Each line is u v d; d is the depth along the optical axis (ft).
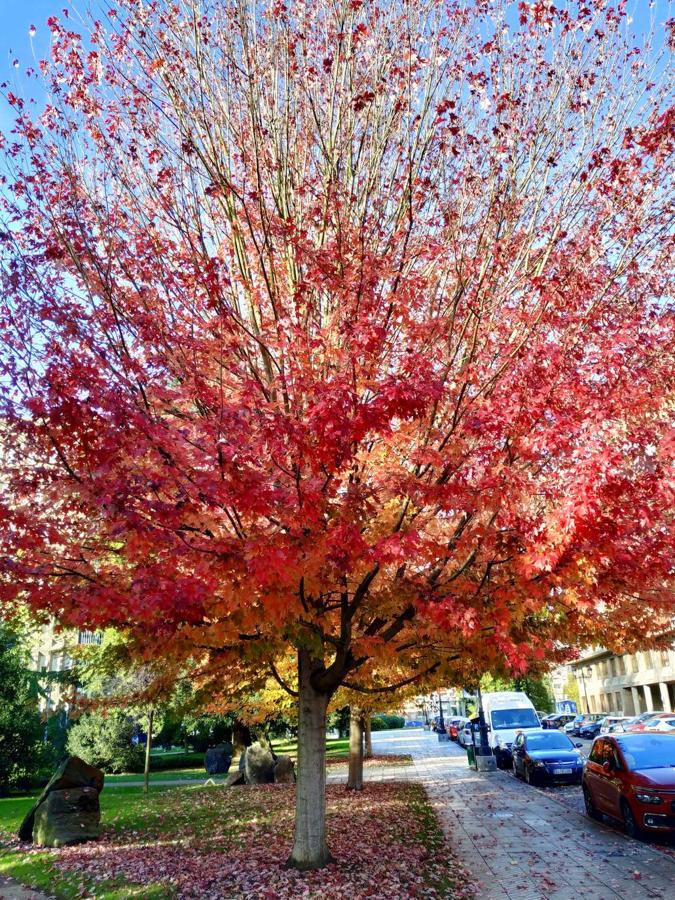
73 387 19.42
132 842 36.50
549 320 23.62
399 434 21.76
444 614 20.98
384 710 59.11
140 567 20.92
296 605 21.11
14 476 20.74
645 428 19.75
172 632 22.59
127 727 91.30
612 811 35.78
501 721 83.41
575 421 19.95
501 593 21.13
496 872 28.04
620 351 21.63
